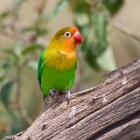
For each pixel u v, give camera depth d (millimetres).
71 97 9406
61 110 9469
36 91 16281
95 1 13508
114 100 9141
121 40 18625
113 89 9156
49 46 11406
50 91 11414
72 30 11273
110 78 9203
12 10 14773
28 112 16141
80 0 13484
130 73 9086
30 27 14820
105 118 9164
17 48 13414
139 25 20125
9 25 14867
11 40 19500
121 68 9180
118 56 18859
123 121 9117
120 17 19844
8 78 13367
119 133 9086
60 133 9430
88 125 9250
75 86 15398
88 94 9312
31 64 13633
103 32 13445
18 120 13844
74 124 9359
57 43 11273
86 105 9297
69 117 9383
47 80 11406
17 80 13422
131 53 18703
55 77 11289
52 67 11242
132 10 20422
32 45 12984
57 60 11203
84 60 14156
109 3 13492
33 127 9656
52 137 9484
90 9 13531
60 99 9539
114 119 9117
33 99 16266
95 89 9273
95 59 13492
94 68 13656
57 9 13508
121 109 9094
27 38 15031
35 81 16172
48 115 9562
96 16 13484
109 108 9148
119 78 9148
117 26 14148
